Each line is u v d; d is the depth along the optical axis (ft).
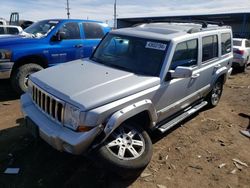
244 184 11.50
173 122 14.52
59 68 13.32
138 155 11.11
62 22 23.16
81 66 13.50
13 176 11.01
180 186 11.10
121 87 10.94
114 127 10.02
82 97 9.97
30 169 11.50
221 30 18.79
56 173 11.30
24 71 20.22
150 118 12.21
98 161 10.35
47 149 13.00
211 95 19.66
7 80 23.02
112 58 14.15
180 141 14.84
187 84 14.78
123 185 10.87
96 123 9.70
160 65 12.67
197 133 16.03
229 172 12.28
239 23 109.81
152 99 12.04
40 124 10.71
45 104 10.98
